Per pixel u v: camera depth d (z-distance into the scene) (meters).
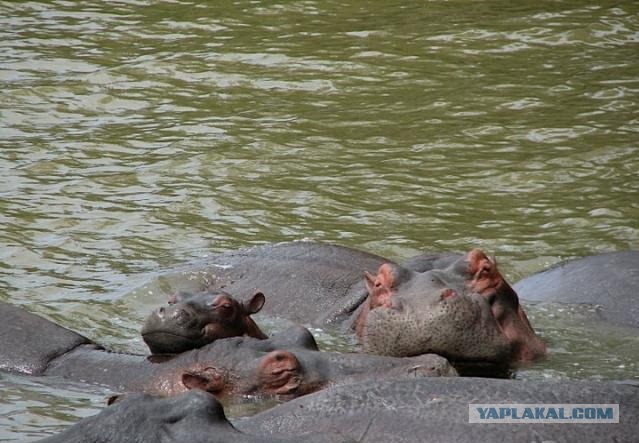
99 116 53.38
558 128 51.06
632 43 63.28
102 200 43.75
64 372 28.19
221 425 19.56
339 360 26.02
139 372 27.25
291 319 34.09
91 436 19.12
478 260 29.44
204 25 66.75
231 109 54.16
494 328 28.11
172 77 58.28
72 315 34.00
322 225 41.59
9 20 67.56
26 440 24.31
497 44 63.06
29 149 49.03
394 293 28.55
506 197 44.34
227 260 37.50
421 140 50.09
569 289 35.16
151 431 19.16
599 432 21.25
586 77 57.81
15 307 30.98
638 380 28.11
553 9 68.81
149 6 70.88
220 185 45.28
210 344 27.16
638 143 49.25
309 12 69.44
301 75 58.47
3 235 40.16
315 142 49.91
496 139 50.09
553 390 22.34
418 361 25.48
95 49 62.53
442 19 67.50
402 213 42.72
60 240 40.00
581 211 42.88
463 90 56.19
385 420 21.80
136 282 36.53
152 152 48.88
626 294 34.09
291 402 22.84
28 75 58.22
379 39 63.88
